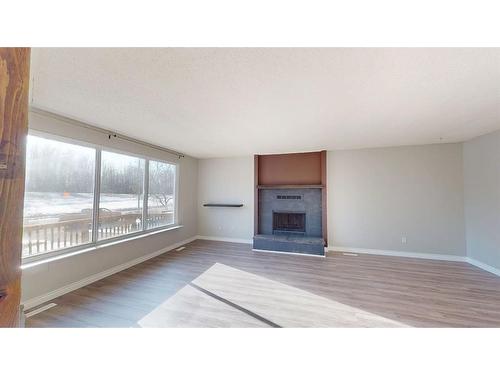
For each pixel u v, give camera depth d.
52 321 2.09
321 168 5.02
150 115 2.71
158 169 4.64
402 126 3.17
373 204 4.66
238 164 5.68
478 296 2.68
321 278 3.25
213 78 1.85
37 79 1.85
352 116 2.75
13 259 0.43
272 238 4.77
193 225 5.78
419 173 4.38
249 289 2.86
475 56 1.54
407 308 2.40
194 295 2.68
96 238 3.20
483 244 3.69
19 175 0.44
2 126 0.43
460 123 3.04
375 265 3.85
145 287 2.90
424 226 4.33
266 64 1.65
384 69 1.71
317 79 1.87
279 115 2.71
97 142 3.18
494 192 3.47
